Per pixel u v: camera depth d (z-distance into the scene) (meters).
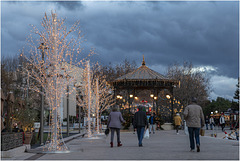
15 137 12.88
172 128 42.44
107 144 17.78
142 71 42.78
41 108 17.03
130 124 40.38
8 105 15.84
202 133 13.61
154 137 24.59
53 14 14.02
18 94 47.31
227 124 64.69
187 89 65.50
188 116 12.58
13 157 11.70
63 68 14.36
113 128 15.84
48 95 14.26
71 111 71.31
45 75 14.23
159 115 42.19
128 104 42.72
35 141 18.73
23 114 18.61
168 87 43.66
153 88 42.25
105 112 58.94
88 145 17.20
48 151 13.39
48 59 14.04
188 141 19.70
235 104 88.12
